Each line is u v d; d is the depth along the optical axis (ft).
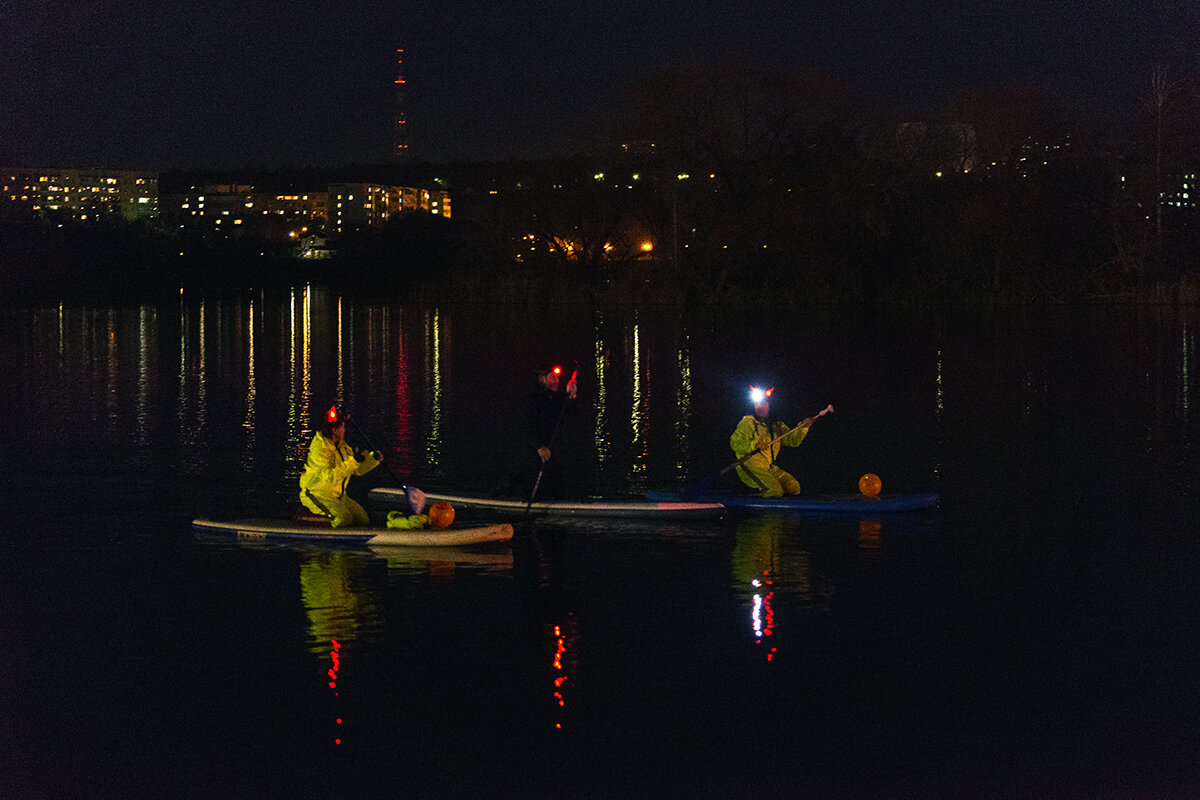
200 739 21.85
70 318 156.76
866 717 22.62
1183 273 181.57
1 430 60.80
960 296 183.42
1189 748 21.22
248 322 148.77
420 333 130.21
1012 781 20.08
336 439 38.01
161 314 165.68
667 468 50.57
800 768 20.58
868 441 57.11
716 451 54.80
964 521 39.42
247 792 19.88
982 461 51.39
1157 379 81.25
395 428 61.31
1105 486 45.50
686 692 23.89
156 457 52.70
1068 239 189.47
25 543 36.55
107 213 332.19
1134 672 24.81
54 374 88.89
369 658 25.93
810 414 66.59
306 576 32.60
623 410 68.95
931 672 24.89
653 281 203.51
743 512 41.11
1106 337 116.26
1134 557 34.35
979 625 27.99
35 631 27.86
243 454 53.47
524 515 40.78
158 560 34.40
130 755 21.22
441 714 22.88
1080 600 29.99
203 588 31.42
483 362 98.07
